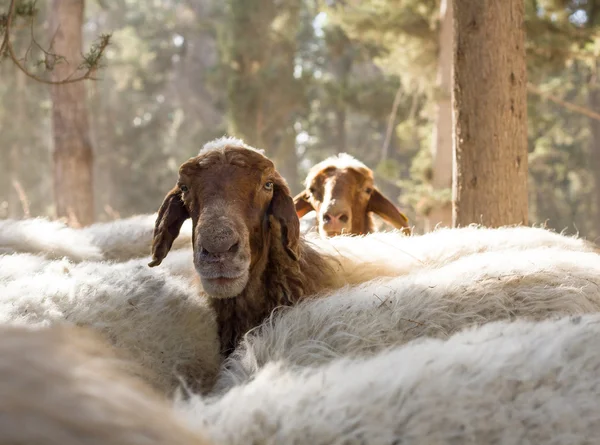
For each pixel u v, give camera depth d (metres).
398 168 15.12
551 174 35.72
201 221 3.17
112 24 47.03
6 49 5.27
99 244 5.17
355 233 6.16
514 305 2.90
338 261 3.75
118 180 41.50
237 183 3.30
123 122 42.34
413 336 2.69
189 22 46.69
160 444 0.94
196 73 48.22
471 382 1.54
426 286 2.97
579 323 1.92
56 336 1.13
